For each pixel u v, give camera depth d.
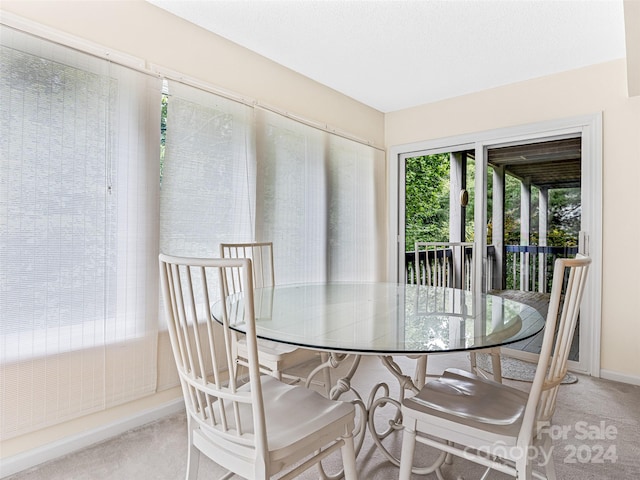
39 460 1.77
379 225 4.11
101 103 1.97
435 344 1.21
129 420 2.10
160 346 2.25
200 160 2.44
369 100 3.81
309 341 1.23
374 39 2.60
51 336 1.80
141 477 1.67
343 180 3.61
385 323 1.47
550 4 2.18
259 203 2.83
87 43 1.94
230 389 1.09
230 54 2.65
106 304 1.99
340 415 1.25
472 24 2.39
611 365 2.89
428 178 3.99
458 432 1.25
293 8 2.25
